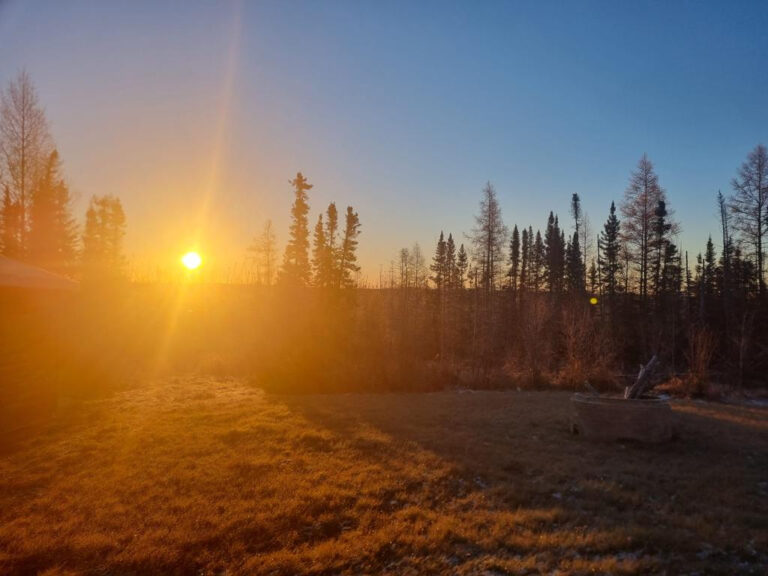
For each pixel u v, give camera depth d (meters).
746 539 5.83
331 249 34.69
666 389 22.42
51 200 26.11
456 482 7.72
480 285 41.53
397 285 53.31
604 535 5.82
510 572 5.06
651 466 8.74
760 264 34.72
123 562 5.12
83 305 21.98
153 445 9.42
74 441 9.66
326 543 5.64
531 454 9.37
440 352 35.97
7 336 11.60
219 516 6.24
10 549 5.39
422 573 5.07
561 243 51.31
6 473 7.86
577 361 23.20
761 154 34.78
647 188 37.47
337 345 22.22
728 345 31.78
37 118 25.06
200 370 22.30
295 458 8.69
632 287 39.03
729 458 9.53
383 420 12.20
